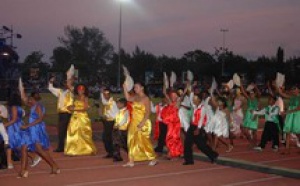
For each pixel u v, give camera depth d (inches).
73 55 4749.0
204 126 450.3
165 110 479.8
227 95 632.4
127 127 453.1
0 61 1834.4
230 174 410.9
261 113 565.9
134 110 426.6
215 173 413.7
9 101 390.3
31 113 373.4
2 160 414.3
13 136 391.2
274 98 548.1
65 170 415.5
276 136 549.3
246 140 667.4
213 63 3572.8
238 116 602.9
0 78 1830.7
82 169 422.3
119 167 434.3
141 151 432.1
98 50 4840.1
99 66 4785.9
